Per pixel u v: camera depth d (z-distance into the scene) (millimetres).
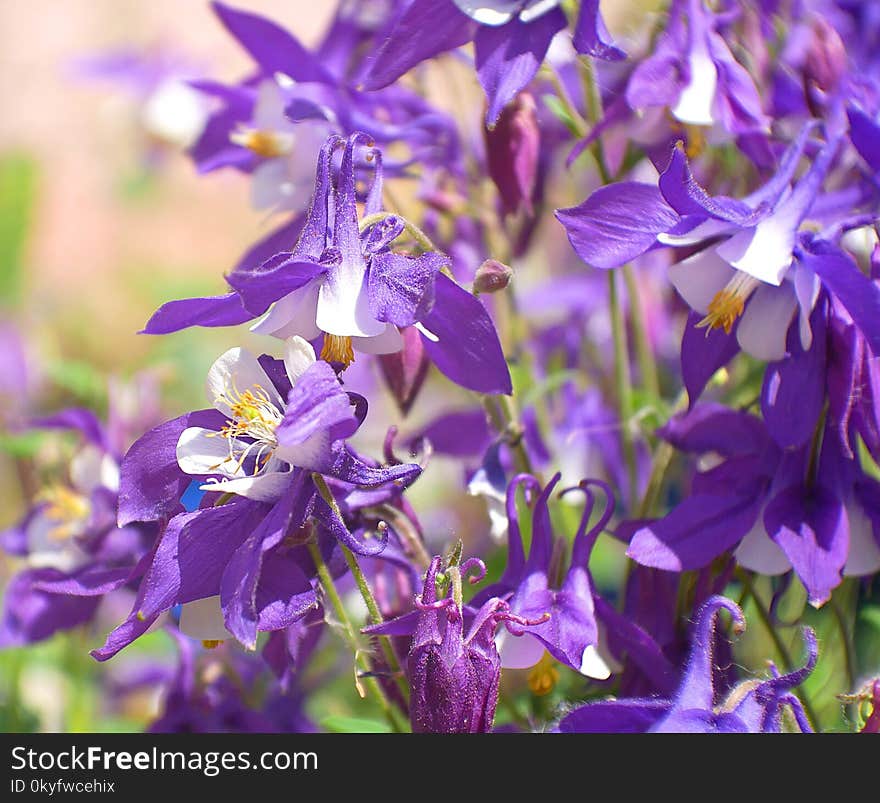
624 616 611
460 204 672
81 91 1835
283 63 656
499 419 640
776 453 597
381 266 569
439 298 576
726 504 595
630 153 648
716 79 619
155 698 798
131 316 1327
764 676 593
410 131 667
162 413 845
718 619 606
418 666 568
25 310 1128
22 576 682
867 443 584
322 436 559
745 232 577
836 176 630
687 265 588
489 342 578
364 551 569
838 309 581
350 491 600
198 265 1641
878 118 609
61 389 899
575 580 597
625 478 712
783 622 642
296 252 569
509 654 586
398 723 613
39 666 786
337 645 719
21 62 1854
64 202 1728
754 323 585
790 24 647
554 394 736
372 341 574
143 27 1892
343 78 675
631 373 737
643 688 597
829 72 627
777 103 646
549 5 602
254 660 711
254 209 660
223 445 578
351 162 572
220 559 568
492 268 586
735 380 678
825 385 583
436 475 951
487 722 570
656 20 641
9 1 1878
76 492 695
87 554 679
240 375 578
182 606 575
